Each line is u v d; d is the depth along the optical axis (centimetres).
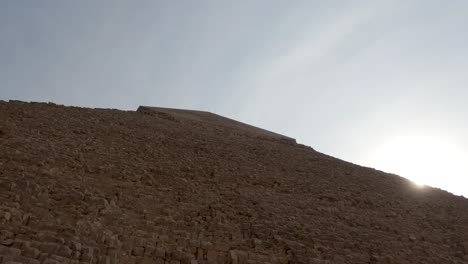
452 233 2031
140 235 1280
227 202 1816
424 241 1859
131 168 1984
